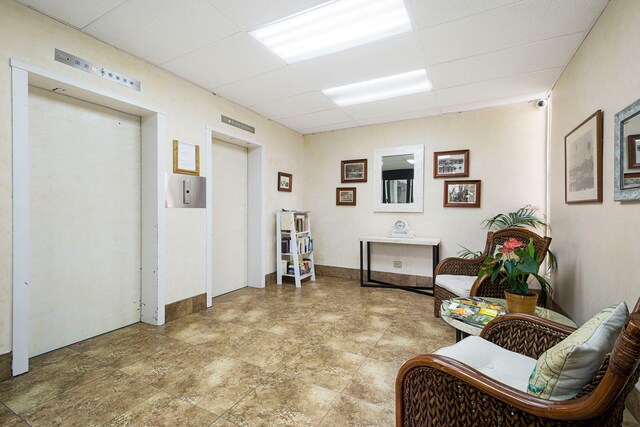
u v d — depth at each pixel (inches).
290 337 97.3
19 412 60.1
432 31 85.9
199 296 123.3
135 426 56.4
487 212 147.9
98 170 98.5
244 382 71.3
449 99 137.1
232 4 75.7
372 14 80.1
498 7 75.4
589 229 82.7
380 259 175.2
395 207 170.2
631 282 60.9
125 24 82.9
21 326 73.8
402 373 43.0
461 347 53.1
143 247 110.1
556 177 119.2
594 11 75.4
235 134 142.6
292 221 164.9
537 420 32.3
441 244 158.2
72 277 92.1
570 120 100.2
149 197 108.5
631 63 60.9
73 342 92.0
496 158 146.0
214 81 119.3
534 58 99.7
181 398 65.0
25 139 74.2
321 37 90.5
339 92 131.3
